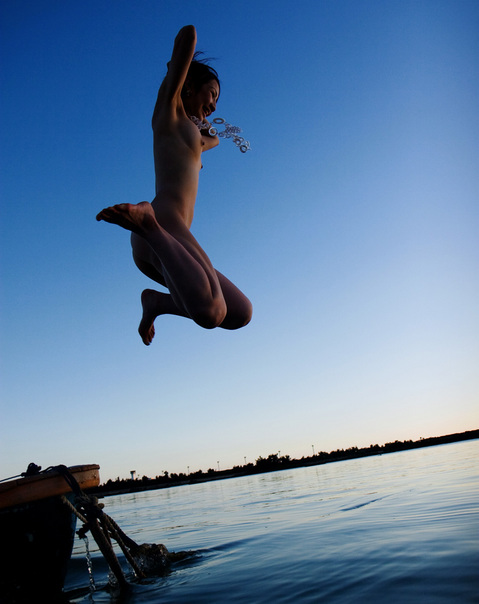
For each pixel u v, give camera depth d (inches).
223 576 107.3
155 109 108.3
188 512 329.1
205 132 116.5
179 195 98.6
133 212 78.8
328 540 132.8
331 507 225.1
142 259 102.6
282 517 215.0
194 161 104.3
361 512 185.5
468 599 66.4
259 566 112.3
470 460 464.1
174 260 82.2
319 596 79.1
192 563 130.3
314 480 551.5
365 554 106.4
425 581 78.1
